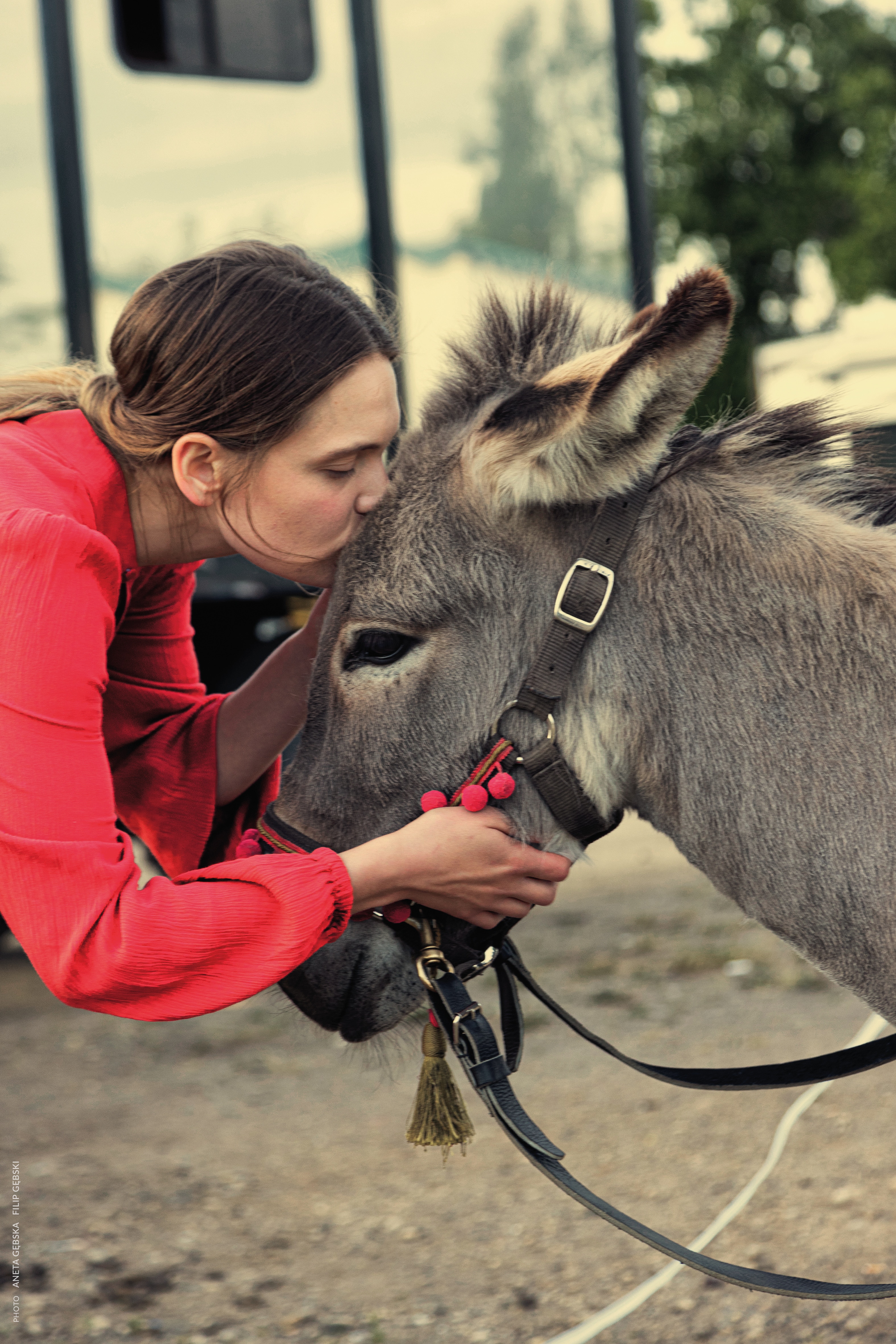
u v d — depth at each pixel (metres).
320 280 1.85
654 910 6.21
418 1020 2.10
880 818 1.69
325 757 1.92
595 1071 4.25
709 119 21.64
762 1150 3.57
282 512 1.83
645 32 21.67
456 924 1.94
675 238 22.06
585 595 1.79
